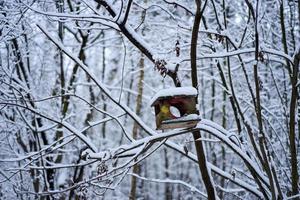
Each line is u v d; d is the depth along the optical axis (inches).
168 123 182.9
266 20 309.9
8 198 343.6
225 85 273.4
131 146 200.4
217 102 548.7
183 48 283.4
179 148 241.0
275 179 222.4
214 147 499.5
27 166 253.3
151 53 216.4
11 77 278.8
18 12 251.1
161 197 847.1
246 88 356.2
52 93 400.8
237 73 362.0
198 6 185.3
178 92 182.9
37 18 297.0
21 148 378.6
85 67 231.8
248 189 252.8
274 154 296.8
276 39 332.2
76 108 472.7
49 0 269.4
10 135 342.0
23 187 323.9
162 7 261.0
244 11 342.3
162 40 310.5
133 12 342.0
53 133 385.7
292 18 285.7
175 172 767.1
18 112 320.2
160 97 182.9
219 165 583.5
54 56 420.5
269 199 240.2
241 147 234.1
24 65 324.2
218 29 260.4
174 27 308.3
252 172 237.8
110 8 226.4
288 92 352.8
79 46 413.1
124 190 709.3
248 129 227.0
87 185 227.0
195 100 186.7
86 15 220.7
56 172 398.0
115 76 641.6
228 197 416.5
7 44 294.7
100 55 622.2
